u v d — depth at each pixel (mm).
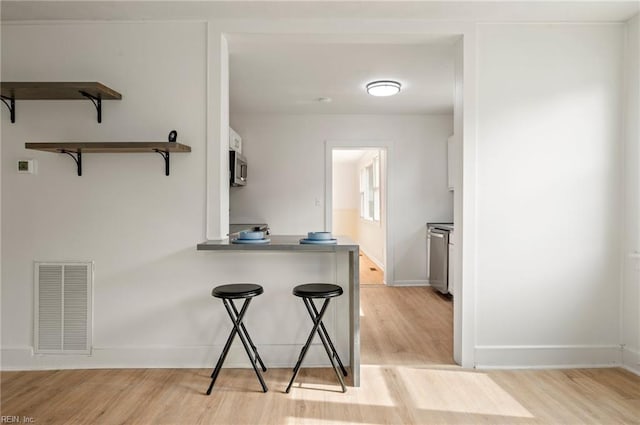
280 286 2748
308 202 5285
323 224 5301
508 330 2752
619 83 2740
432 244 5055
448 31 2674
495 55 2701
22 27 2662
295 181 5277
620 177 2752
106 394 2330
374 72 3607
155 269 2715
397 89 3926
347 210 10367
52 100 2680
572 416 2107
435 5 2475
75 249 2703
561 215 2746
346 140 5273
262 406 2195
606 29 2729
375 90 3924
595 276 2770
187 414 2111
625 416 2107
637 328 2648
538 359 2754
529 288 2750
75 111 2686
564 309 2764
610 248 2766
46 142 2627
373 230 7824
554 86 2723
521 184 2732
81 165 2691
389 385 2453
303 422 2041
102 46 2670
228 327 2732
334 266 2748
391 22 2668
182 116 2684
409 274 5402
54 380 2518
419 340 3266
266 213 5273
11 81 2668
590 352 2768
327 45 2986
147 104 2684
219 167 2684
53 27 2662
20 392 2357
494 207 2729
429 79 3793
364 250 9062
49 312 2707
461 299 2734
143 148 2492
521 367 2738
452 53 3172
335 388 2412
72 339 2709
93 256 2705
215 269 2727
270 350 2734
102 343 2711
